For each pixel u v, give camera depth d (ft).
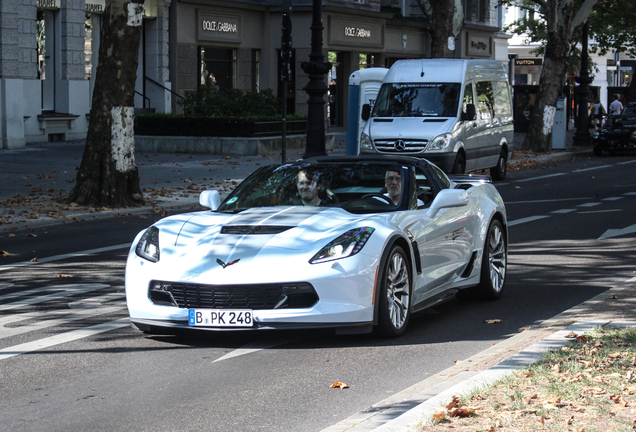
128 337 23.95
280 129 96.53
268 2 132.87
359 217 23.62
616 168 90.94
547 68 110.52
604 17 153.99
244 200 26.18
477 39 177.17
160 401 18.12
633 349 19.76
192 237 23.02
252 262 21.49
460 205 25.67
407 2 160.04
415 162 27.45
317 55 72.74
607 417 14.97
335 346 22.65
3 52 95.86
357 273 21.70
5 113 95.35
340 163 27.12
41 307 28.17
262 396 18.34
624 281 30.58
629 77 263.90
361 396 18.28
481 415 15.19
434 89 68.44
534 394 16.26
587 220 49.83
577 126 126.41
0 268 35.65
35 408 17.78
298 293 21.29
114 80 54.49
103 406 17.83
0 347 22.99
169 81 120.47
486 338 23.59
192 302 21.76
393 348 22.41
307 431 16.07
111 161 54.75
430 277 25.31
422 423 14.82
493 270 29.30
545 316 26.45
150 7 117.19
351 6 135.95
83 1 107.86
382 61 149.07
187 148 93.30
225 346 22.77
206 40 124.16
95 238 44.19
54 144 101.60
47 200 56.03
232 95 98.89
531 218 51.06
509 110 79.92
